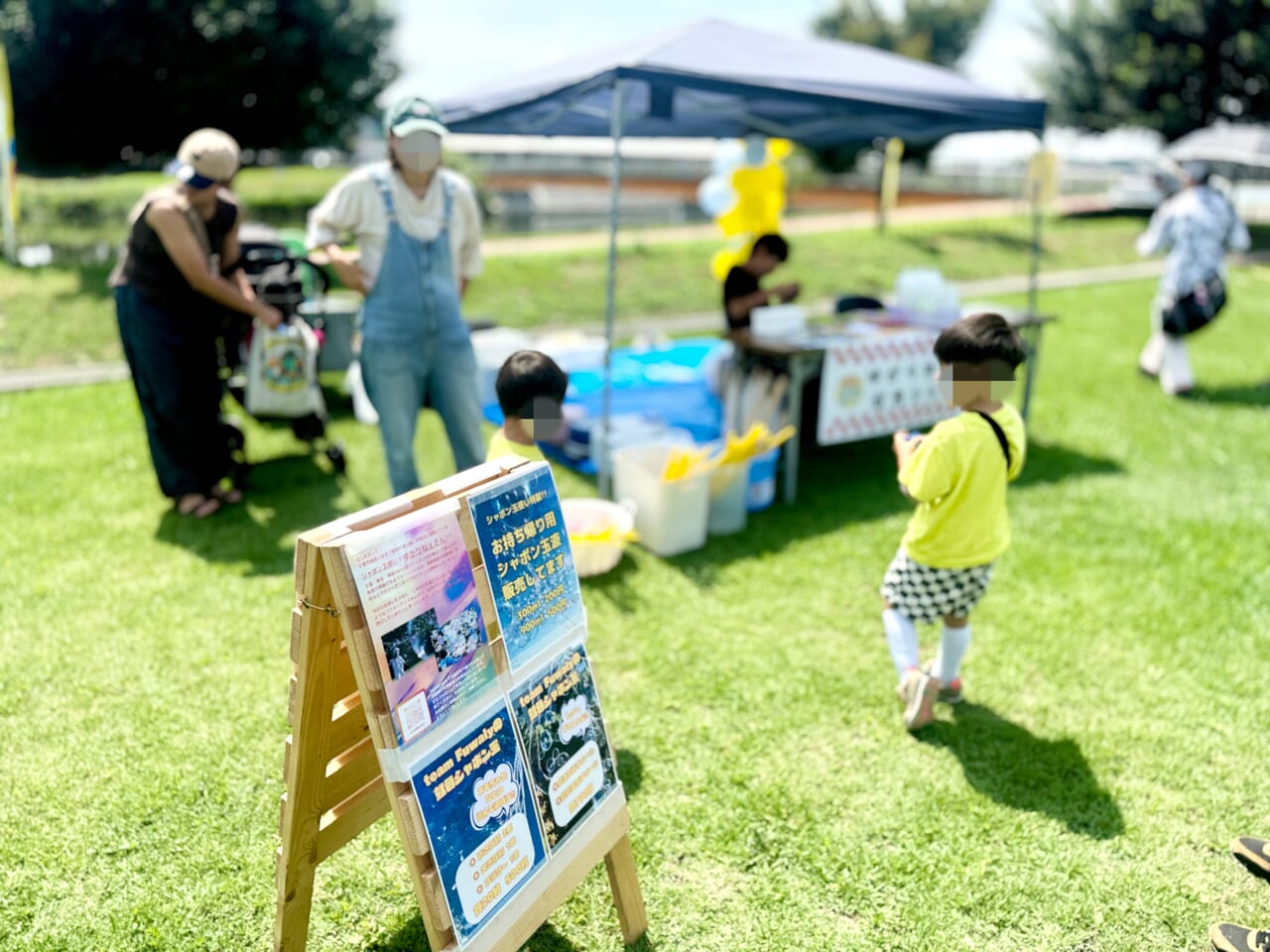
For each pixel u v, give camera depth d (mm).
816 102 4648
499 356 6832
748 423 5594
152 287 4449
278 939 2086
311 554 1708
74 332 8047
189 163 4309
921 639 3900
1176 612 4164
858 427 5531
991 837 2773
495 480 2012
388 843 2670
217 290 4441
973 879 2609
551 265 12352
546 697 2098
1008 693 3535
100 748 3023
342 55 16047
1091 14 24297
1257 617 4133
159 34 14297
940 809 2887
